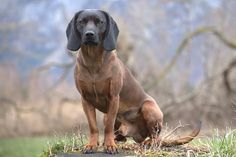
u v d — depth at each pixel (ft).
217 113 66.18
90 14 24.12
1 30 128.98
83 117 77.82
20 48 142.41
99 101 24.99
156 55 102.58
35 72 85.97
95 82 24.30
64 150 25.39
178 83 87.92
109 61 24.30
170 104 68.54
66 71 82.17
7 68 114.32
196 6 107.65
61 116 79.36
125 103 26.71
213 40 88.07
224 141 25.58
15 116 84.58
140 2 103.09
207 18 106.83
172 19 109.91
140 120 27.02
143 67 84.17
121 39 73.00
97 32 23.77
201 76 95.96
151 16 106.42
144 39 92.99
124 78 26.22
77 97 82.64
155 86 73.82
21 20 149.69
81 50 24.31
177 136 28.43
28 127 82.48
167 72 72.95
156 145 25.63
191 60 100.83
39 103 90.43
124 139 27.99
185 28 106.93
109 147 24.03
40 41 147.84
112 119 24.53
